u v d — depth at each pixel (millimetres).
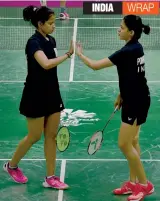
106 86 14531
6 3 23469
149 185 8969
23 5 23297
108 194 9258
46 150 9336
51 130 9234
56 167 10195
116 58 8484
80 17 22016
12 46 18328
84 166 10250
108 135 11578
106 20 21656
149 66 16250
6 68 16094
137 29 8484
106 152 10828
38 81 8875
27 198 9102
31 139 9250
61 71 15719
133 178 9148
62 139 8930
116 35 19672
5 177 9781
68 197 9148
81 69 15906
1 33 19859
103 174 9953
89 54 17516
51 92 9016
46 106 9016
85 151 10859
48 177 9414
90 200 9055
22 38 19281
